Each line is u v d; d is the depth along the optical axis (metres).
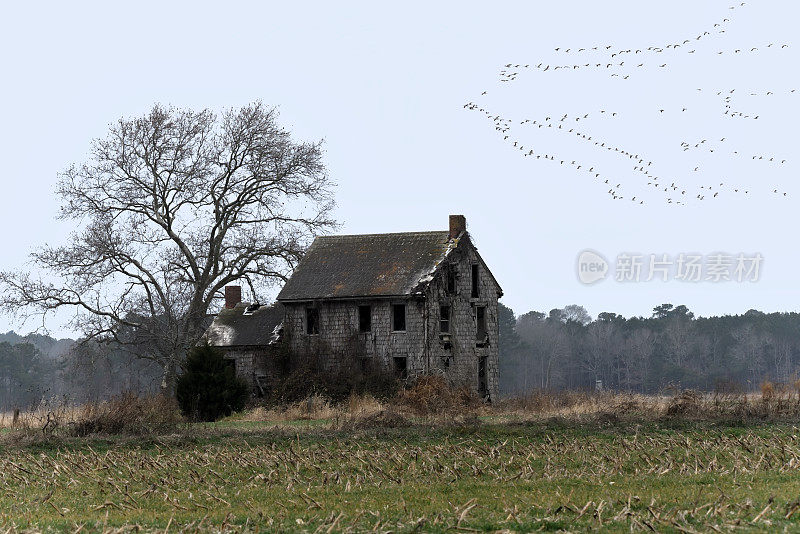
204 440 78.88
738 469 56.66
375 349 128.50
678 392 98.62
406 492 51.62
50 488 57.78
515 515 43.75
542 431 77.44
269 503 49.47
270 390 129.62
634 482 52.81
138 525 42.25
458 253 134.62
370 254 135.50
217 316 143.00
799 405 90.12
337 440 75.00
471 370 134.50
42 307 142.12
